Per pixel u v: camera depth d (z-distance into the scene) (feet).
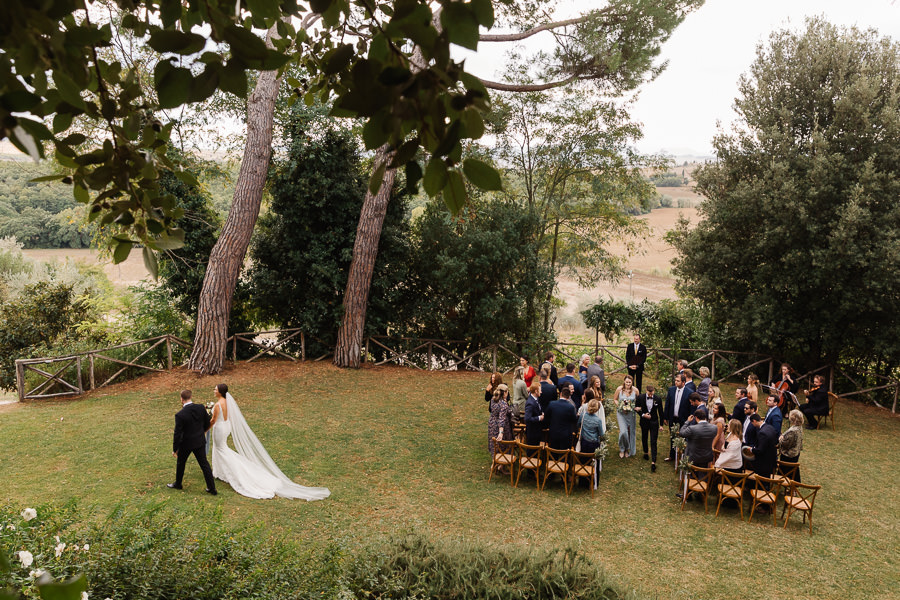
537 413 31.17
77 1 3.43
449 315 56.95
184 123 50.57
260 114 46.62
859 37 49.52
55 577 12.37
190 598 13.91
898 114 46.06
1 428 34.27
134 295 58.34
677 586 21.81
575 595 17.33
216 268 46.16
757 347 53.88
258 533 18.33
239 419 28.43
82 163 4.33
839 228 44.93
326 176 51.24
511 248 53.26
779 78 52.16
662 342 55.01
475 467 32.55
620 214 62.49
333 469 31.09
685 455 29.40
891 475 34.22
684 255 56.75
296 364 51.47
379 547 18.45
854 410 48.03
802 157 49.42
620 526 26.50
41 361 40.65
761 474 28.43
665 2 46.11
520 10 51.16
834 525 27.61
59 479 27.22
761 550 24.89
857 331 49.14
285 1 4.07
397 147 3.15
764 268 50.55
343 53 3.22
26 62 2.92
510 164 60.18
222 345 47.09
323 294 52.90
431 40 2.90
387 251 53.47
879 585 22.50
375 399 43.80
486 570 17.79
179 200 47.96
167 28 4.18
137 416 36.86
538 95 56.44
